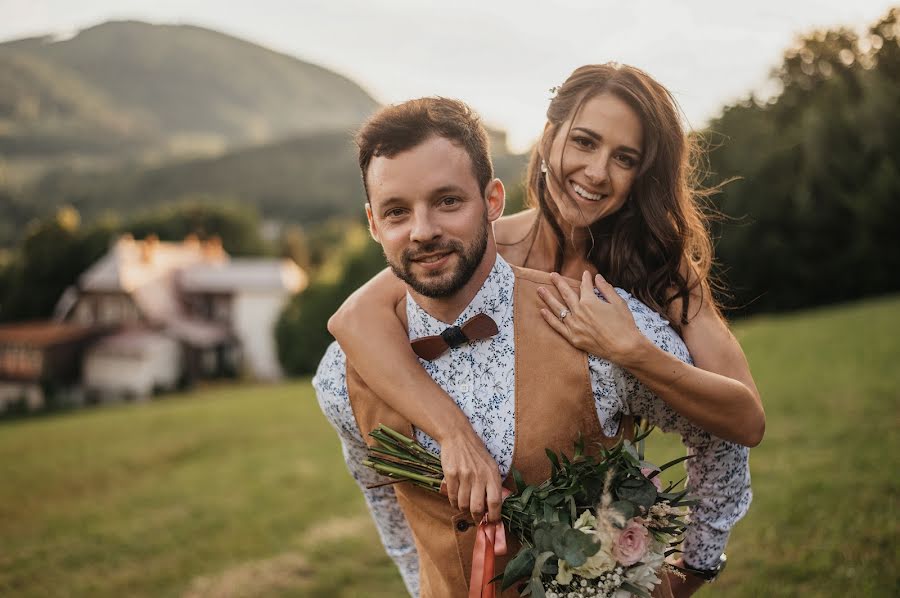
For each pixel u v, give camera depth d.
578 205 2.17
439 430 1.64
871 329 12.09
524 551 1.56
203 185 129.38
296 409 15.73
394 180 1.57
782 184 23.41
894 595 3.44
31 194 124.19
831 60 21.39
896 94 20.77
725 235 24.33
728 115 23.48
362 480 2.05
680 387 1.59
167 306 42.44
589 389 1.66
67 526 8.37
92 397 39.28
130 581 6.16
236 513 7.90
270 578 5.52
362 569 5.46
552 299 1.71
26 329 42.00
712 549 1.92
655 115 2.11
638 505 1.56
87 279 42.66
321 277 39.81
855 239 23.81
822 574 3.77
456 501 1.64
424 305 1.74
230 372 41.72
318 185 125.81
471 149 1.60
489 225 1.68
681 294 2.04
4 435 17.17
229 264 44.38
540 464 1.67
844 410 7.33
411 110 1.59
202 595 5.46
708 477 1.84
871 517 4.39
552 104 2.24
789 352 11.34
